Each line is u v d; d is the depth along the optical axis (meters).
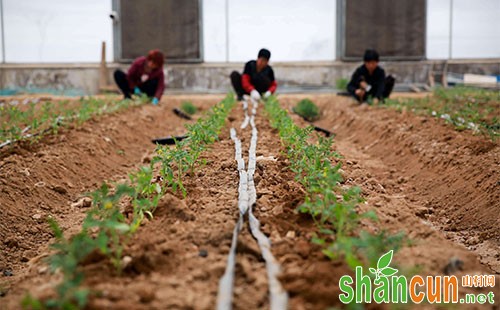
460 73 18.55
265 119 8.99
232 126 8.20
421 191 5.99
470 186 5.45
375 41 18.36
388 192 5.71
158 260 3.01
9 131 6.74
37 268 3.31
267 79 12.57
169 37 18.12
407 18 18.23
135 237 3.36
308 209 3.52
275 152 5.90
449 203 5.45
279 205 3.89
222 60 18.62
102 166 6.91
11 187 5.16
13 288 3.26
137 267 2.93
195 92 18.27
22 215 4.91
